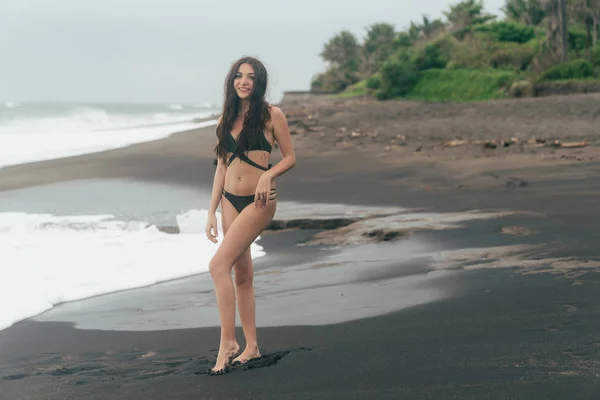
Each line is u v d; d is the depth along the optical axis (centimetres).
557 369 333
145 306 579
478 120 2642
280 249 808
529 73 5084
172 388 365
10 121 4747
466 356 367
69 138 2762
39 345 479
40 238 899
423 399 311
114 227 967
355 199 1134
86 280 678
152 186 1375
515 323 423
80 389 377
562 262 590
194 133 2728
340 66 10444
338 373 362
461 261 641
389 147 1877
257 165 424
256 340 429
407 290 549
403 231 823
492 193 1071
